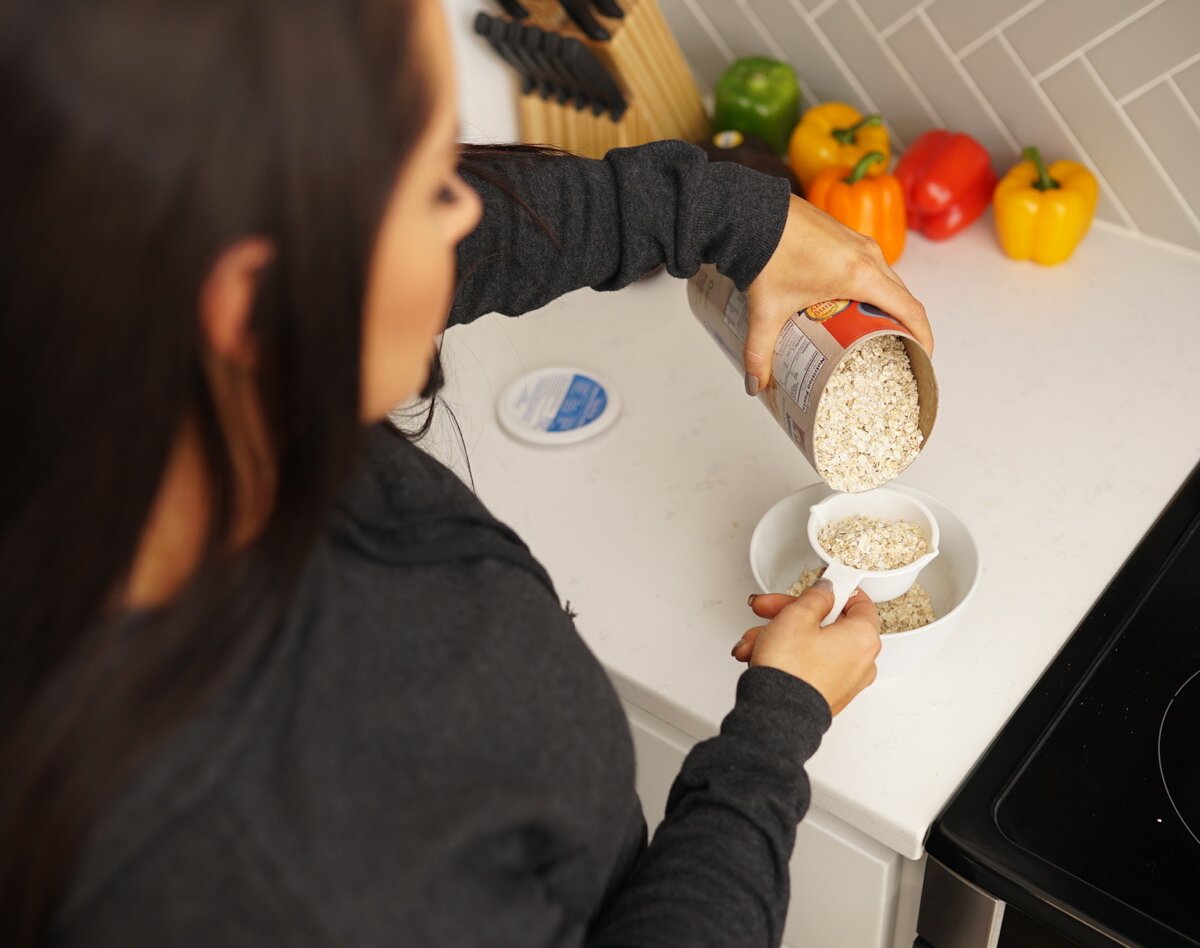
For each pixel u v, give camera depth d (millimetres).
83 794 408
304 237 371
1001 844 839
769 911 591
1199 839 826
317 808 458
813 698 682
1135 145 1279
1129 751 882
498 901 488
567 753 524
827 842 945
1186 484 1075
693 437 1195
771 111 1431
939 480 1116
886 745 913
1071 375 1207
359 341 406
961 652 969
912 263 1380
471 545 540
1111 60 1226
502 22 1330
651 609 1039
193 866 440
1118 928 785
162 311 355
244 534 445
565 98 1402
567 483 1168
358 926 455
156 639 424
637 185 818
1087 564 1025
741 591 1044
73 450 366
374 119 379
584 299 1380
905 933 988
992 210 1422
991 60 1312
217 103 344
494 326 1354
